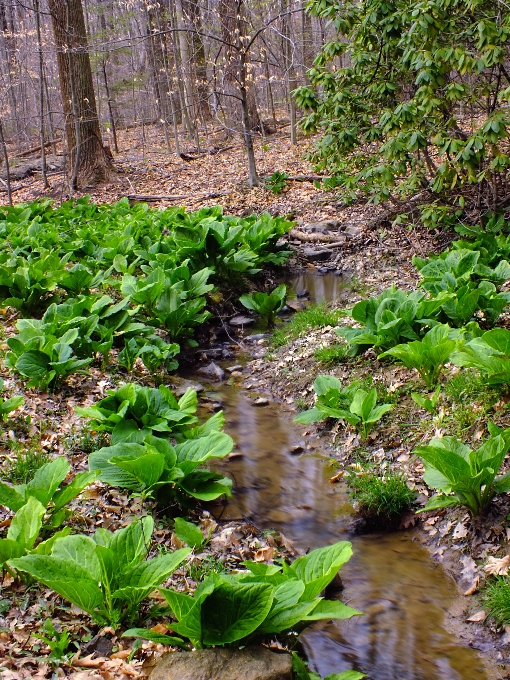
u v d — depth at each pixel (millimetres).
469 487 3654
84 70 16391
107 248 9406
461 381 4977
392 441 5012
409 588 3645
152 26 21766
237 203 14180
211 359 7617
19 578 3246
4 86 25609
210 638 2611
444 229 10047
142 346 6664
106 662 2729
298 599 2699
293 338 7699
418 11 7938
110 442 4676
